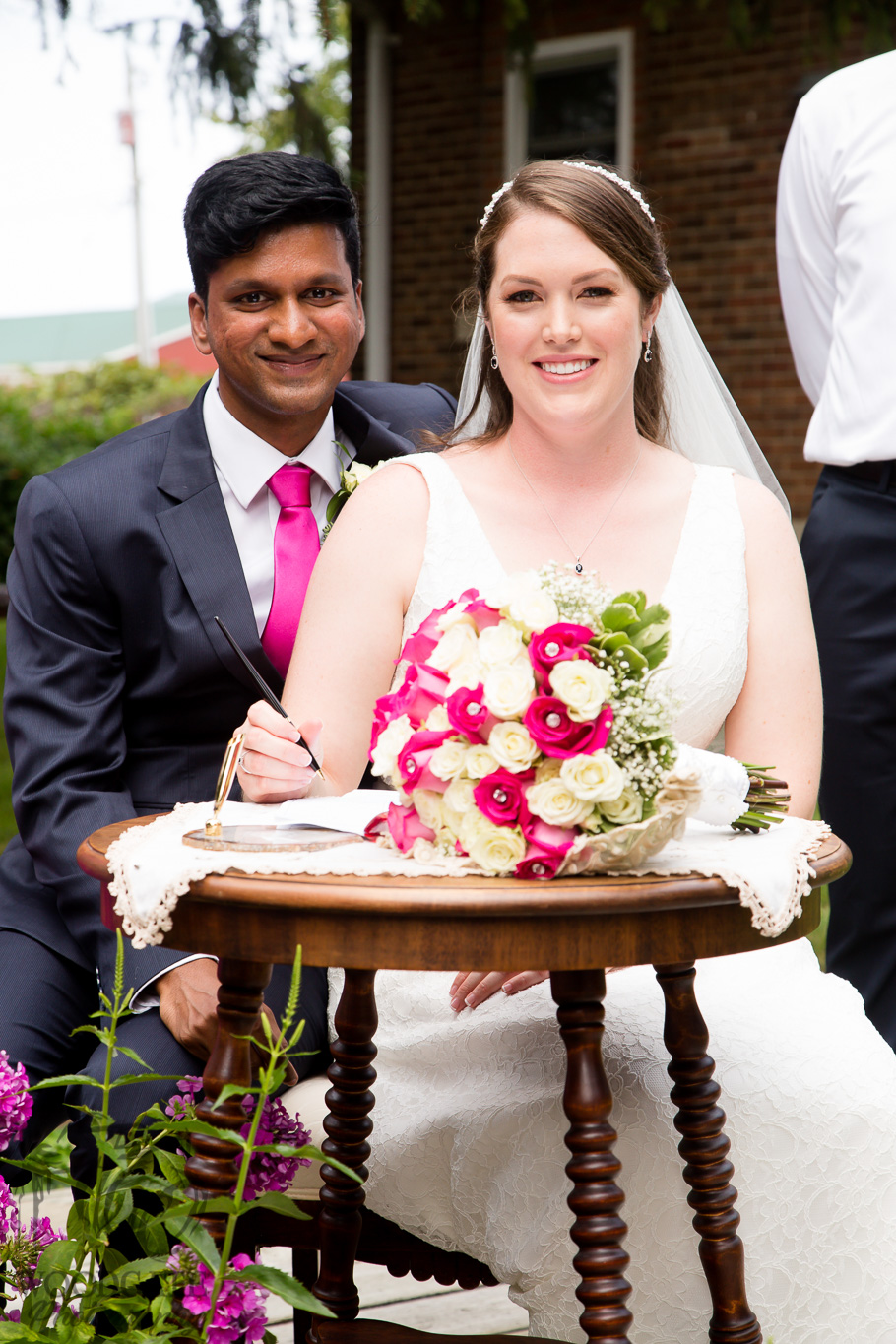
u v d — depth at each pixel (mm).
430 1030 2051
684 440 2541
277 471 2453
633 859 1518
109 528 2348
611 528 2254
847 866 1763
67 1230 1729
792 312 3205
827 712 3004
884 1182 1839
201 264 2350
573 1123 1570
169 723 2400
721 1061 1858
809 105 3049
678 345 2516
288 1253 2799
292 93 6031
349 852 1646
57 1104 2240
